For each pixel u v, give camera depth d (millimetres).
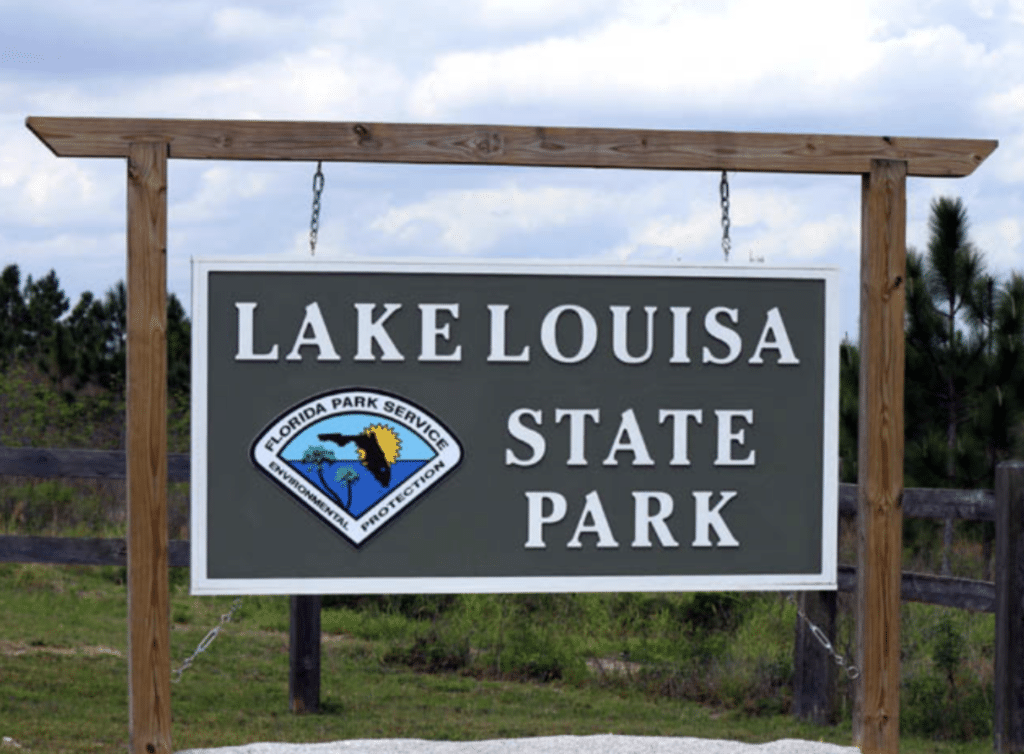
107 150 5938
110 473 8977
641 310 6293
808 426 6395
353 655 10680
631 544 6285
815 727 8383
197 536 6055
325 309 6141
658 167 6230
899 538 6355
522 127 6145
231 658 10266
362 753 5984
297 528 6117
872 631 6340
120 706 8250
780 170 6316
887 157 6375
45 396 19469
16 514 14883
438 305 6180
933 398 13383
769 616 10469
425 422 6184
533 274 6230
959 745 8258
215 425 6082
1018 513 7859
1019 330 13031
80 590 12461
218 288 6086
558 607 11414
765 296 6359
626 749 6117
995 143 6418
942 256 13477
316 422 6133
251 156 6027
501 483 6223
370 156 6066
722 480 6344
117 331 28188
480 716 8688
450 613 11477
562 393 6250
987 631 9656
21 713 7875
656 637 10672
